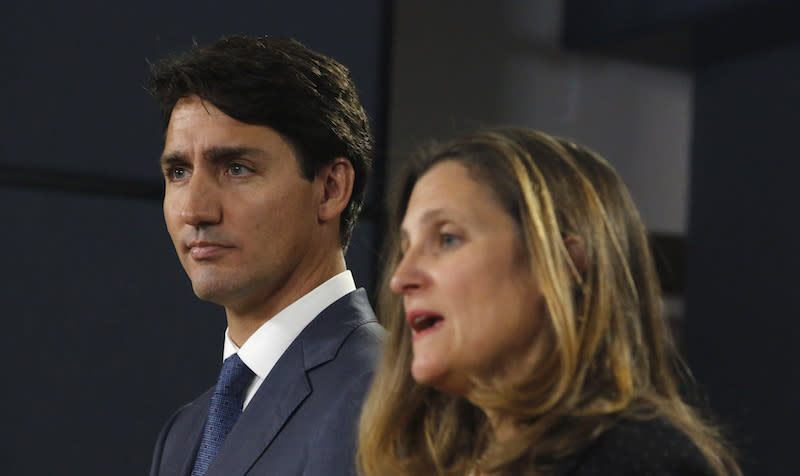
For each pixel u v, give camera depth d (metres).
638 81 11.31
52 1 8.16
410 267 2.00
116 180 8.28
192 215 3.51
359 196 3.94
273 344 3.63
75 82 8.19
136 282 8.27
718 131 11.20
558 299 1.90
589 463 1.90
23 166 8.02
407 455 2.34
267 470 3.30
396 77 9.85
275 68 3.62
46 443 7.98
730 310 10.86
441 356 1.96
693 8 9.95
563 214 2.00
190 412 4.08
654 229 11.29
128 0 8.32
